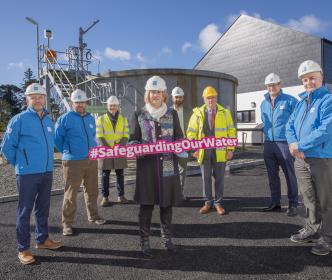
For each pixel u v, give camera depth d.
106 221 5.35
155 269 3.60
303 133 3.92
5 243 4.47
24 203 3.87
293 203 5.40
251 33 24.30
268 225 4.97
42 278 3.44
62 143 4.86
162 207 4.05
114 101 6.37
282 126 5.40
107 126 6.30
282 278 3.34
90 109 10.16
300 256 3.85
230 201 6.47
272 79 5.46
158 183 3.87
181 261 3.78
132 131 3.97
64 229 4.75
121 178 6.44
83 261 3.85
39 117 4.04
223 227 4.91
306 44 21.00
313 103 3.88
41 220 4.20
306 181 4.09
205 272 3.50
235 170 10.49
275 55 22.70
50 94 17.12
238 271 3.51
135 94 12.29
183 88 12.45
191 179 8.88
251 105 23.83
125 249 4.18
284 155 5.38
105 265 3.72
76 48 17.42
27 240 3.87
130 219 5.43
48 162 4.07
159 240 4.45
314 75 3.88
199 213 5.68
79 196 7.18
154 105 3.97
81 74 17.30
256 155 14.40
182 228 4.90
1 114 43.66
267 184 8.09
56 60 16.92
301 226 4.90
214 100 5.64
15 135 3.84
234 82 14.85
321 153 3.81
